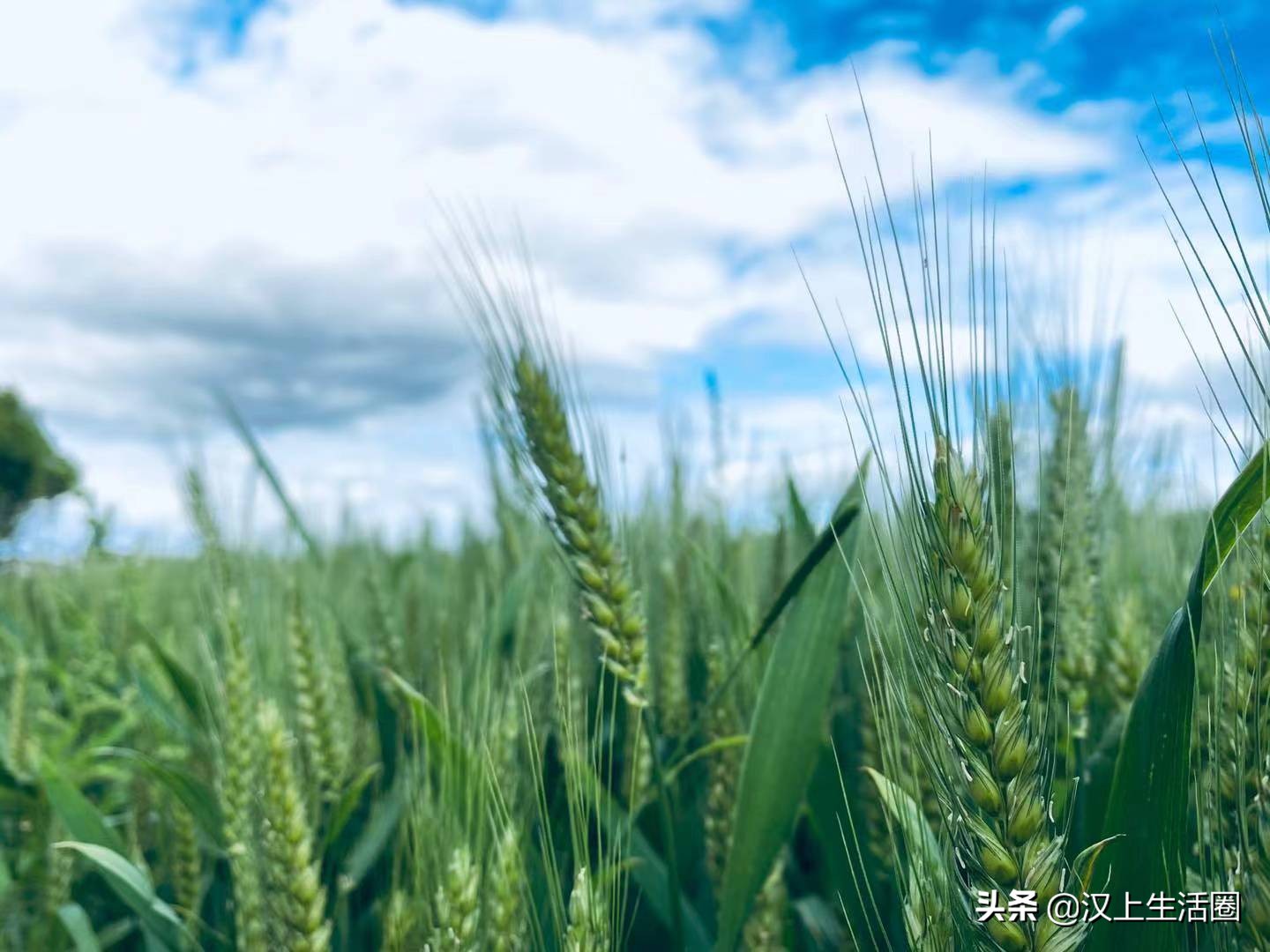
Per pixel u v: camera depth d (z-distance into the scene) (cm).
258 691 44
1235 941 23
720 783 43
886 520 25
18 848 54
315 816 43
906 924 26
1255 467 24
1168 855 25
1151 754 25
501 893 30
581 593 37
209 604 60
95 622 80
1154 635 43
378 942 42
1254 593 25
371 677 57
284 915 33
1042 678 35
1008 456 25
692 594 59
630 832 36
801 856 52
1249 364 23
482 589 50
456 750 35
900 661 26
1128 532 59
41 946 45
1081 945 25
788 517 58
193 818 45
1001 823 23
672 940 36
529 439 37
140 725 67
